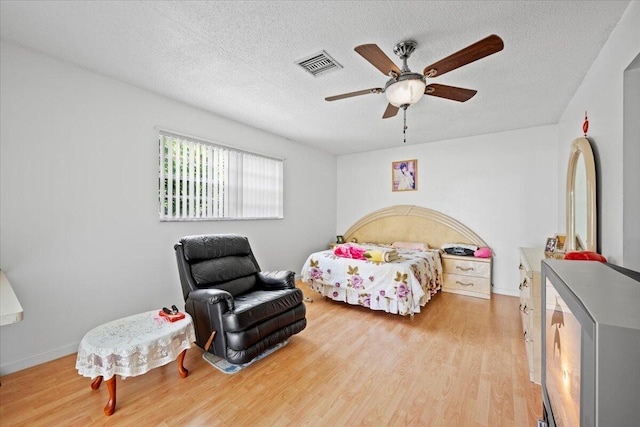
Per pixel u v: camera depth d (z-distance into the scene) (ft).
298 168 15.21
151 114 9.02
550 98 9.09
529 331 6.66
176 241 9.80
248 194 12.32
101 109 7.94
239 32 5.93
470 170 13.83
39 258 6.95
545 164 12.01
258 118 11.32
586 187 6.81
